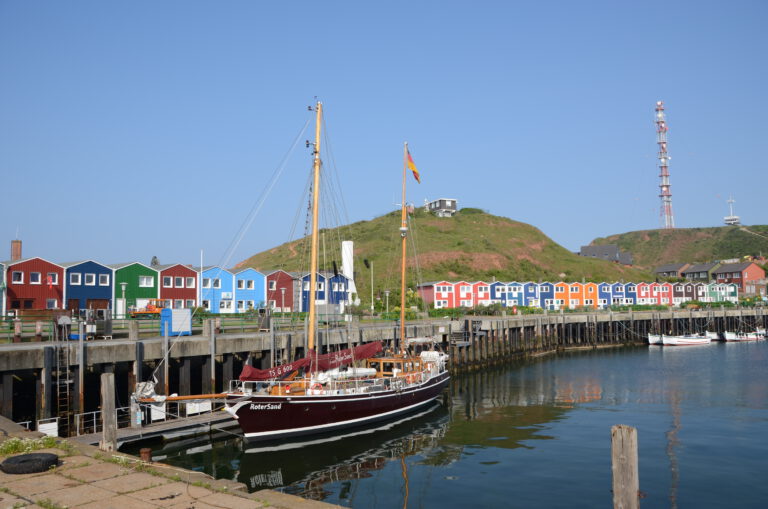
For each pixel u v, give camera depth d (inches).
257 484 880.9
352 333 1782.7
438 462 996.6
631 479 421.7
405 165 1795.0
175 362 1233.4
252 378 1035.9
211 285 2640.3
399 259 4842.5
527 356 2778.1
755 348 3038.9
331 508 457.1
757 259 6323.8
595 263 5851.4
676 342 3223.4
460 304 3823.8
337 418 1182.3
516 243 5900.6
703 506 771.4
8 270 2033.7
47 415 1003.3
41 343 1184.8
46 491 489.4
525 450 1066.1
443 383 1620.3
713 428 1215.6
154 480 522.9
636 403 1520.7
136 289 2378.2
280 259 4877.0
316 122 1302.9
